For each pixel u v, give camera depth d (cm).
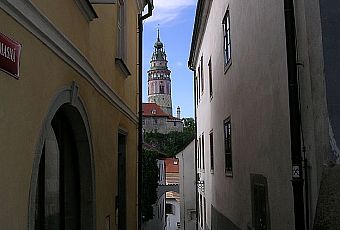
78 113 554
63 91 473
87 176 623
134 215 1154
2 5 307
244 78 848
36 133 387
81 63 550
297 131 514
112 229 790
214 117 1374
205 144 1742
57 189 564
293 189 514
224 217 1173
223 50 1123
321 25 466
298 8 516
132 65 1107
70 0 501
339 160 445
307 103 496
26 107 362
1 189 311
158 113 8950
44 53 409
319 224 426
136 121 1184
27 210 363
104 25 712
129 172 1056
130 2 1062
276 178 630
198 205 2183
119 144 995
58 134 564
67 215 601
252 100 781
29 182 369
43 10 404
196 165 2227
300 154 511
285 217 588
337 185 427
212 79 1408
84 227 621
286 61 556
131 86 1080
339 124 448
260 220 743
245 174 862
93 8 590
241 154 901
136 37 1209
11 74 327
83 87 571
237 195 958
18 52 339
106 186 738
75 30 527
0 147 310
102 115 706
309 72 483
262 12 688
